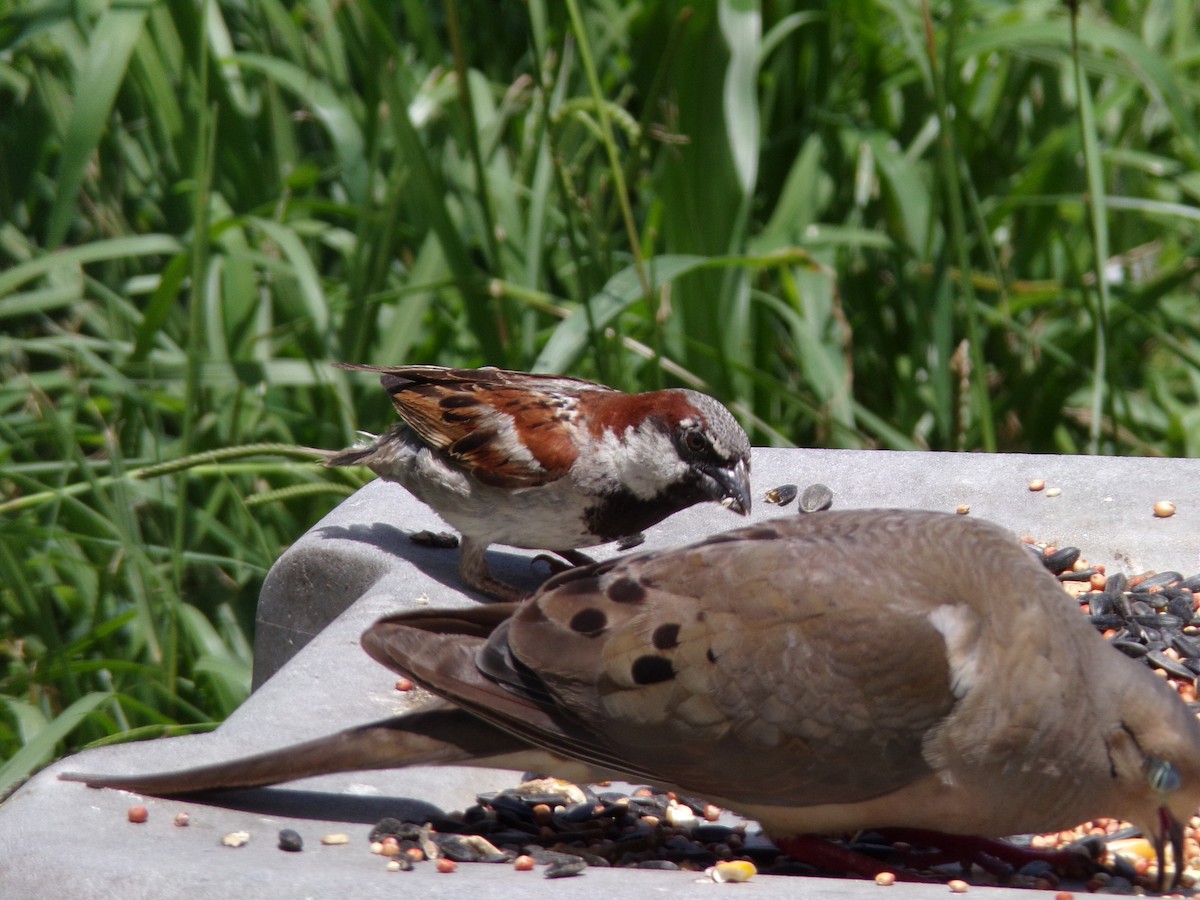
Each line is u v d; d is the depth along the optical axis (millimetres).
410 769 6387
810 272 12156
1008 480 8750
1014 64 13742
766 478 9000
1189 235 13984
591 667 5480
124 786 5578
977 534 5664
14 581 9570
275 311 12672
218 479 10992
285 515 11312
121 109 12164
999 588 5402
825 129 13117
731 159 11609
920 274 11820
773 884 5020
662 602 5539
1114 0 14234
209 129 10289
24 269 10398
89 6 10945
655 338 10234
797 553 5578
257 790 5996
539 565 8961
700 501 8234
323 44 12641
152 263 12461
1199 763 5289
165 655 9695
